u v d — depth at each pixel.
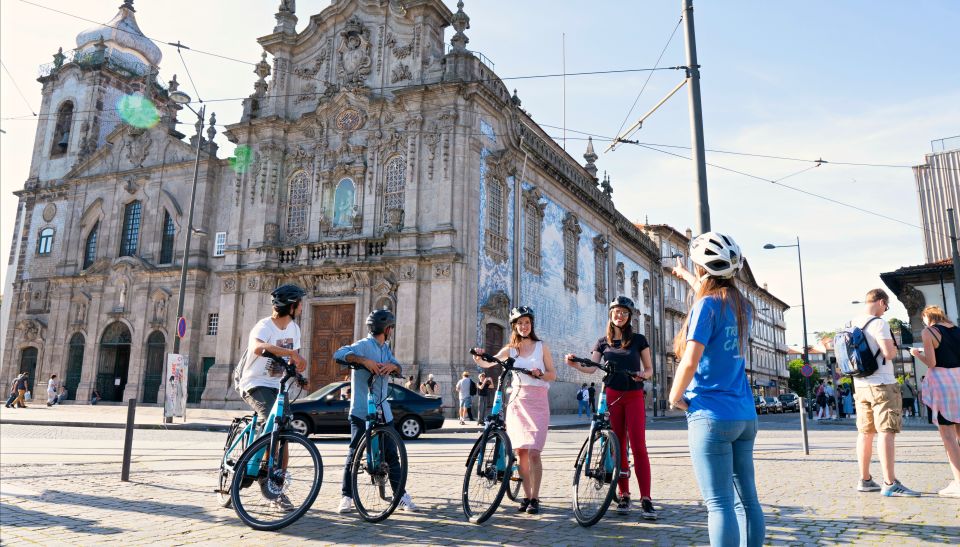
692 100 11.38
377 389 6.43
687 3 11.75
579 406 31.09
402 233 26.47
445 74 27.72
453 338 24.98
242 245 30.31
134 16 44.72
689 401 3.78
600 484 5.70
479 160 27.55
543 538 5.23
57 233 38.50
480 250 27.09
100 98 40.47
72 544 5.00
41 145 40.97
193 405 30.52
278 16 32.53
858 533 5.28
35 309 37.69
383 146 28.38
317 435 17.23
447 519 5.95
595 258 40.34
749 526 3.68
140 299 33.44
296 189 30.38
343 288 27.66
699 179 10.98
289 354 6.15
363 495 6.08
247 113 31.45
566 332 34.84
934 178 45.06
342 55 30.67
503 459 6.04
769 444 14.29
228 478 6.36
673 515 6.14
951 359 7.12
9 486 7.59
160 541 5.10
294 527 5.62
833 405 35.88
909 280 33.72
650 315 49.28
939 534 5.20
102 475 8.69
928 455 11.23
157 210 34.59
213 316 32.19
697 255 3.93
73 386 34.78
